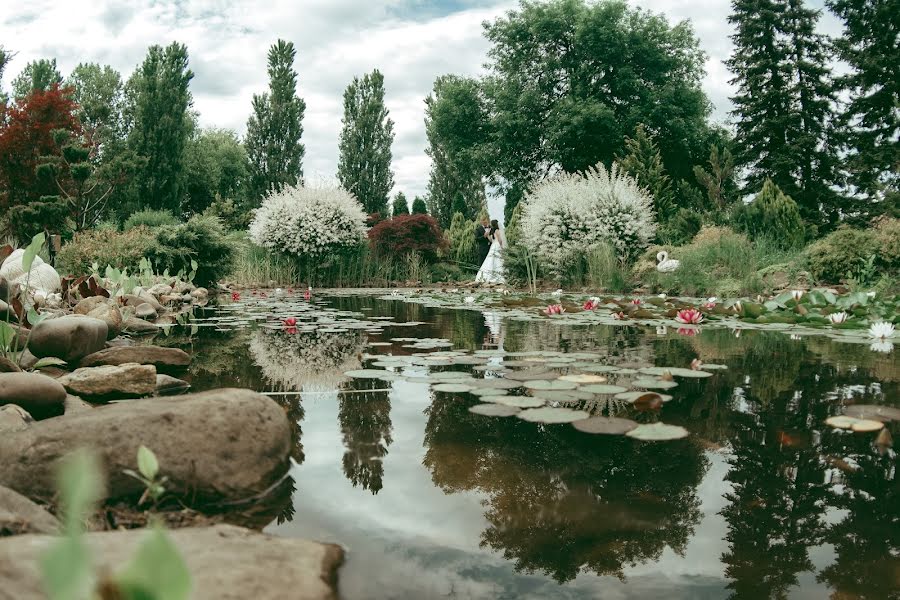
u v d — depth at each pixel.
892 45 20.75
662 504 1.10
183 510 1.11
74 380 2.07
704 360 2.83
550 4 23.77
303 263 13.68
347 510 1.09
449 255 19.06
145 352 2.63
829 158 21.58
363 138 28.73
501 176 25.19
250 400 1.40
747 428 1.63
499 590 0.79
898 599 0.77
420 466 1.33
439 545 0.94
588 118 21.36
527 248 11.73
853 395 2.04
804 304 5.32
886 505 1.10
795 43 22.38
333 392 2.13
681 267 9.11
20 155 16.16
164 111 23.86
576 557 0.90
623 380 2.29
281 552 0.87
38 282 5.21
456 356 2.98
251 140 28.20
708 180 14.91
